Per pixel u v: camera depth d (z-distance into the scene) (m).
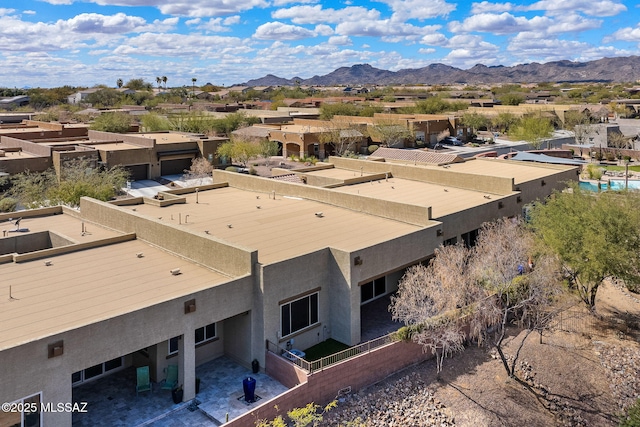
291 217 31.98
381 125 89.81
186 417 19.38
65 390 17.16
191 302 20.16
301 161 76.38
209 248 23.95
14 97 174.50
